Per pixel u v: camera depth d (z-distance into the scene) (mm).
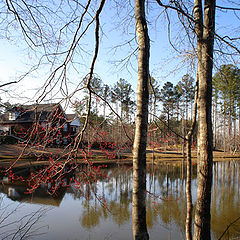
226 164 22547
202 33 3740
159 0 2578
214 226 6816
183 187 11914
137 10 2480
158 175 15578
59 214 7758
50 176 3270
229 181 13492
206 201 3564
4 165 16797
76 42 2637
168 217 7566
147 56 2400
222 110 31641
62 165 2998
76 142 2887
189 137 4316
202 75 3701
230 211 8039
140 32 2430
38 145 3027
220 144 43906
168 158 26016
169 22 3340
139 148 2244
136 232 2141
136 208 2174
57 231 6457
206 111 3660
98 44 2404
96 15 2303
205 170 3596
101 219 7527
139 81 2361
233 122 38156
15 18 3207
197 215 3611
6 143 24781
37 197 9680
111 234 6500
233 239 5840
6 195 10000
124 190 11336
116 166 19094
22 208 8227
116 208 8578
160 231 6508
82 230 6527
